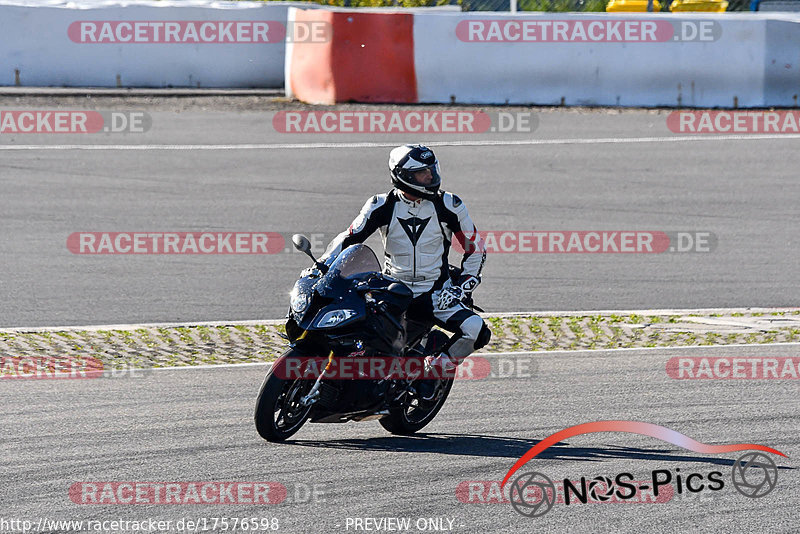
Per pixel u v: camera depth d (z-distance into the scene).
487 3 79.38
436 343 23.39
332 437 22.69
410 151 22.39
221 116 65.38
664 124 63.69
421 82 66.88
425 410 23.39
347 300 21.38
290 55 70.12
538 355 28.98
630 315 33.38
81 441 21.70
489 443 22.11
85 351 29.00
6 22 70.44
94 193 48.25
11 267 37.91
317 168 53.25
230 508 18.27
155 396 24.98
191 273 37.72
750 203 48.19
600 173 53.25
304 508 18.33
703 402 24.73
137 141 58.88
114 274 37.41
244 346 29.81
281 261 39.31
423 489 19.33
